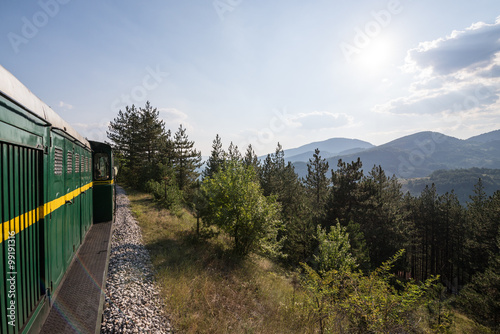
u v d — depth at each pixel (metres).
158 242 9.57
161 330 4.38
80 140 5.36
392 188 38.25
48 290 3.04
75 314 3.02
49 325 2.81
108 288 5.38
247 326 5.37
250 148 35.03
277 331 5.68
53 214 3.36
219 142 34.56
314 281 7.21
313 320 6.30
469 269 31.58
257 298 7.43
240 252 10.94
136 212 14.30
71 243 4.58
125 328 4.11
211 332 4.80
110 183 8.71
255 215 10.58
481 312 16.66
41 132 2.87
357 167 26.03
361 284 5.91
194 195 11.60
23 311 2.40
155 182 24.66
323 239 11.82
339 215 25.25
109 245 5.88
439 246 38.25
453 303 19.58
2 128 1.91
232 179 11.03
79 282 3.87
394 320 5.10
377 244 24.91
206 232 11.42
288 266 16.41
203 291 6.21
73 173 4.80
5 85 2.02
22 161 2.43
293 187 32.19
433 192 39.19
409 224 33.94
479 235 28.39
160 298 5.45
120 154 29.98
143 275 6.39
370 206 25.70
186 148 32.50
